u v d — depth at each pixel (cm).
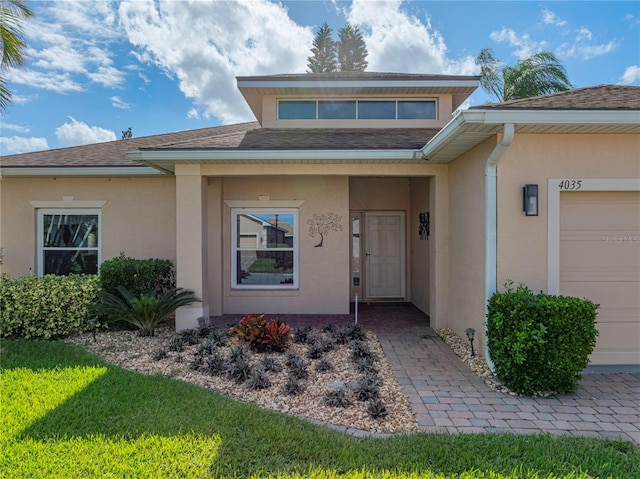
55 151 1080
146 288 827
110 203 968
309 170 781
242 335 643
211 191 934
